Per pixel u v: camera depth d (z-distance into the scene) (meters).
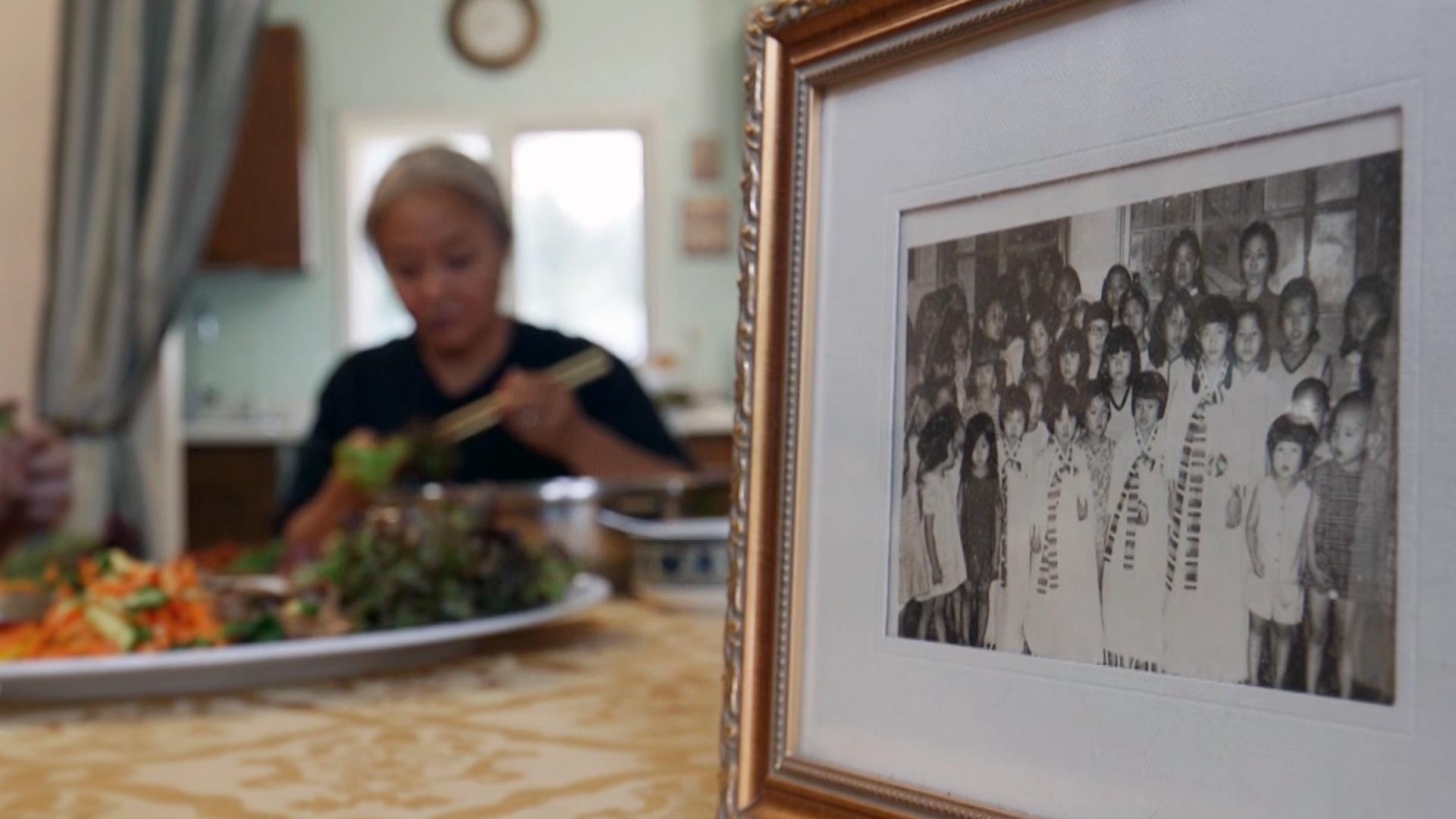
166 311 2.04
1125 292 0.28
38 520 1.30
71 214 2.00
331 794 0.41
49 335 2.01
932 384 0.32
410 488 1.42
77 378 2.00
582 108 3.87
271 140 3.61
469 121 3.87
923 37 0.32
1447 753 0.22
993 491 0.30
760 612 0.34
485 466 1.67
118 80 2.01
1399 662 0.23
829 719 0.33
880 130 0.34
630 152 3.91
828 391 0.34
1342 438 0.24
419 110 3.85
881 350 0.33
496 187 1.77
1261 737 0.25
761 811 0.33
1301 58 0.25
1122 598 0.27
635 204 3.92
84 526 1.96
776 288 0.35
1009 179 0.31
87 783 0.44
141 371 2.03
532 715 0.53
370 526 0.71
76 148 2.00
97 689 0.59
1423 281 0.23
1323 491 0.24
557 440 1.59
